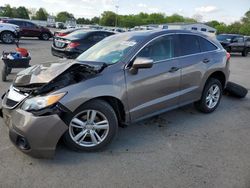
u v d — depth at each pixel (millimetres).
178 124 5113
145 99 4363
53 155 3525
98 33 10914
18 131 3455
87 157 3785
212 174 3504
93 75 3842
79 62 4359
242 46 22891
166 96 4699
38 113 3400
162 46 4684
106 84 3838
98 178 3348
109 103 4047
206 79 5422
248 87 9023
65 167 3539
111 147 4102
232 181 3369
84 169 3516
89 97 3670
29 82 3809
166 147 4188
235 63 16906
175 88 4824
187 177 3420
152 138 4469
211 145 4316
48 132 3428
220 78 5953
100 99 3881
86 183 3248
